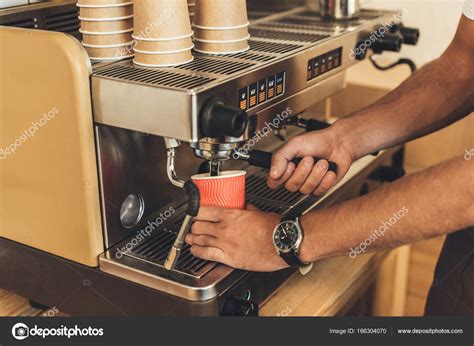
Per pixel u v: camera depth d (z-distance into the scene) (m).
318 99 1.07
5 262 0.98
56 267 0.92
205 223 0.87
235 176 0.87
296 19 1.22
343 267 1.11
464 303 0.99
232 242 0.85
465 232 0.98
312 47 0.98
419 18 1.60
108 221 0.89
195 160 1.04
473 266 0.97
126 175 0.90
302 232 0.82
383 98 1.09
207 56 0.91
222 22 0.90
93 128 0.83
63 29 1.02
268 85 0.88
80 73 0.79
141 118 0.78
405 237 0.78
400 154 1.43
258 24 1.17
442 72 1.05
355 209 0.80
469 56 1.02
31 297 0.98
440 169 0.76
